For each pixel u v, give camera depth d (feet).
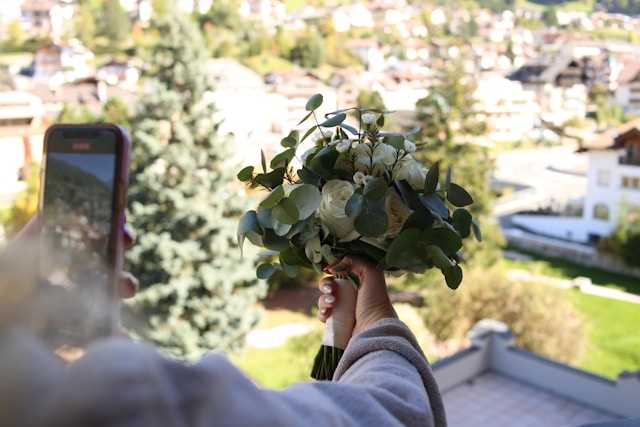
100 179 1.72
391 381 1.67
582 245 50.26
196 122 31.35
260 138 35.55
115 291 1.18
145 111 31.73
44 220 1.73
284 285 37.52
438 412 1.82
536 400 16.61
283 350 31.81
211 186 30.14
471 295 27.68
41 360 0.93
